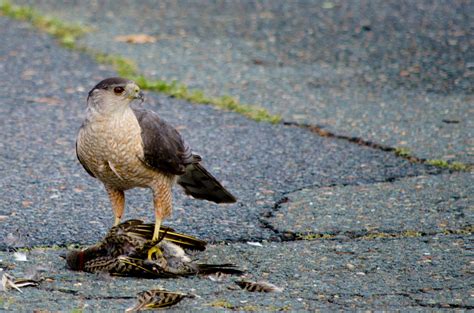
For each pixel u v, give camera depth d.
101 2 22.02
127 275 9.10
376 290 8.79
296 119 14.86
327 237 10.34
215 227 10.64
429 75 17.06
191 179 10.73
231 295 8.64
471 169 12.62
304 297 8.61
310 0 22.27
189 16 20.88
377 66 17.59
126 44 18.72
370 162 13.00
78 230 10.49
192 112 15.16
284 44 18.92
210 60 17.86
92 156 9.38
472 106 15.41
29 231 10.40
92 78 16.70
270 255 9.78
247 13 21.12
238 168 12.77
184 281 9.02
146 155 9.48
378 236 10.34
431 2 21.89
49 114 14.85
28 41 18.81
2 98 15.51
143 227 9.67
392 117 14.88
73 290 8.75
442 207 11.23
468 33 19.48
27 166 12.62
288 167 12.82
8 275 8.94
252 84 16.58
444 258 9.62
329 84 16.62
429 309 8.33
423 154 13.23
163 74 16.97
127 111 9.30
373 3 21.89
